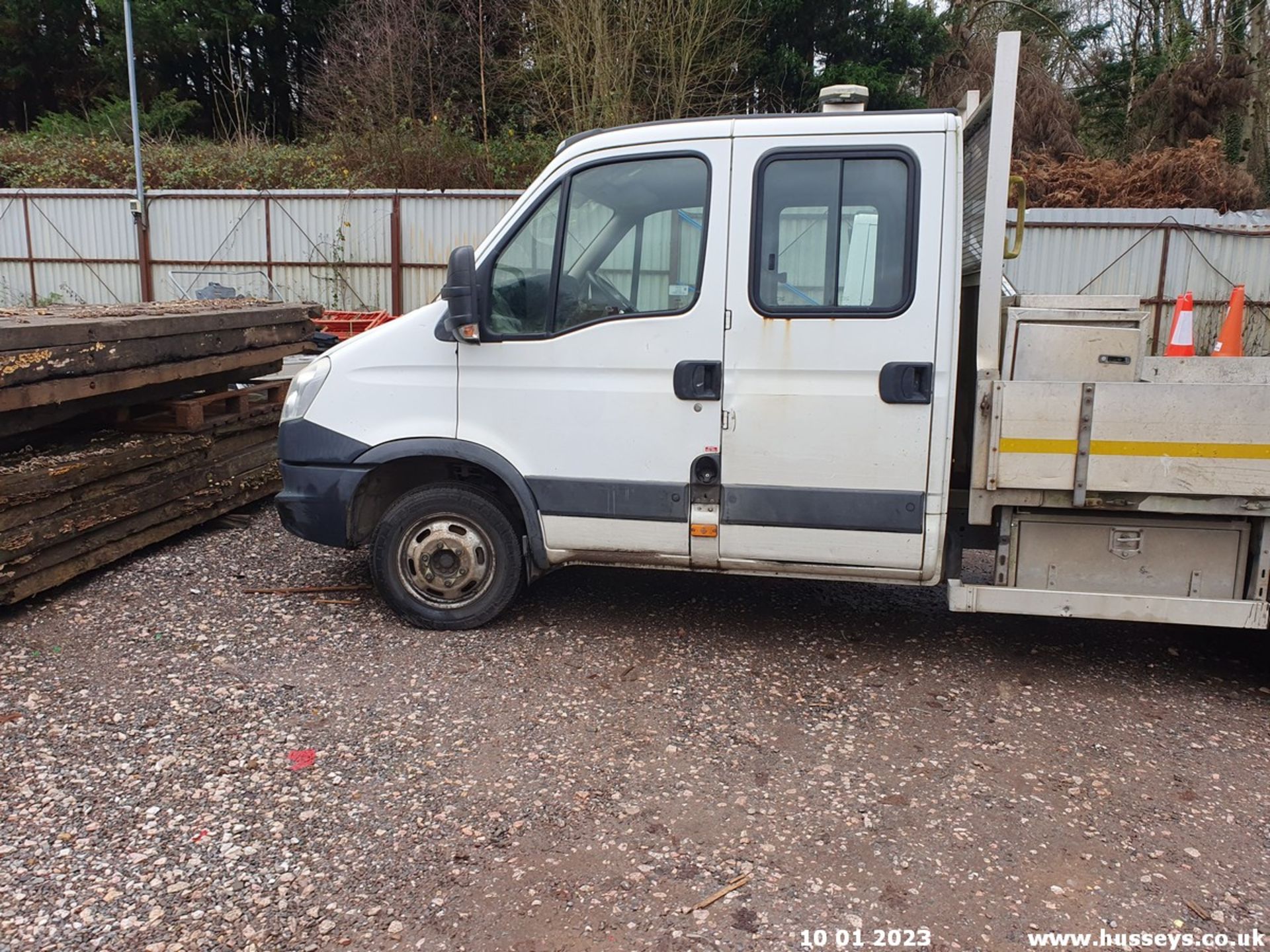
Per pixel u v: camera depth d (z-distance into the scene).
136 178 19.98
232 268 19.55
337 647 4.32
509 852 2.83
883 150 3.80
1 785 3.10
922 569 3.96
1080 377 3.88
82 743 3.39
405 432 4.33
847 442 3.90
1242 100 21.97
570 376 4.14
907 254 3.79
